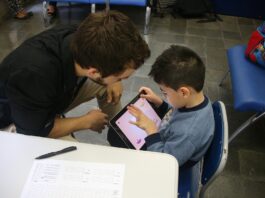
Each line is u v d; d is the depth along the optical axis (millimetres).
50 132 1076
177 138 1028
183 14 3273
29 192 679
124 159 753
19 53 957
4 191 680
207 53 2703
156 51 2660
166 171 727
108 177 709
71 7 3326
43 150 772
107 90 1389
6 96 1006
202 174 1116
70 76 988
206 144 1033
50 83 934
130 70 898
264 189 1590
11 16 3059
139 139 1182
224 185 1593
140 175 715
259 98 1561
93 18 875
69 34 1044
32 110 937
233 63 1882
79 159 750
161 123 1228
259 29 1855
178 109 1097
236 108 1583
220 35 3023
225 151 938
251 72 1768
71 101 1274
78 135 1781
